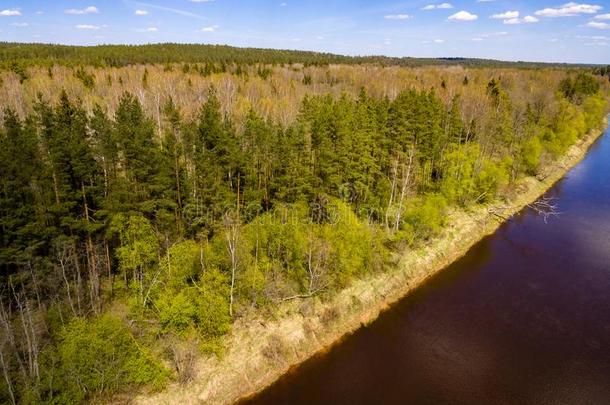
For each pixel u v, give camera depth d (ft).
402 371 125.29
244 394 115.44
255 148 168.25
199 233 150.51
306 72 515.50
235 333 127.54
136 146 133.69
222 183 164.04
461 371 125.39
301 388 118.52
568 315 149.38
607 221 221.87
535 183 265.54
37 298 123.65
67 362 98.63
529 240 202.28
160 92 294.66
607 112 499.51
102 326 106.01
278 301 138.62
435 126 209.77
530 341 137.08
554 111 328.49
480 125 250.78
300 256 146.51
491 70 640.58
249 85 359.05
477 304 155.63
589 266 180.34
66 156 125.59
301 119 207.82
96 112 147.23
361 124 182.19
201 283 127.54
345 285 153.48
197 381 113.19
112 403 103.76
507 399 115.85
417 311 151.84
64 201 126.72
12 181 114.52
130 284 132.98
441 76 507.30
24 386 95.61
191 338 121.49
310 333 135.33
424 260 177.78
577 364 127.34
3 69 362.74
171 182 143.43
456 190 212.23
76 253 133.90
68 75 354.95
